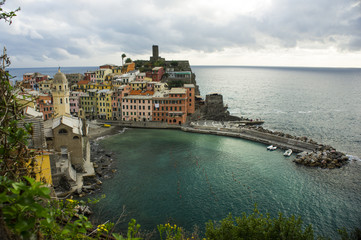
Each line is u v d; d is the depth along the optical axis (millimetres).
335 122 169500
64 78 98625
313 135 137125
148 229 52656
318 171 84875
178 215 58031
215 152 101562
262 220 32688
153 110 147750
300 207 63000
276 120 174000
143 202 62969
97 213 57531
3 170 9984
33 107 69500
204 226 54375
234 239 31266
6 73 10320
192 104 158000
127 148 104312
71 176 67375
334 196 68562
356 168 88250
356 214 60812
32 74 197375
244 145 113062
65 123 73938
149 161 89938
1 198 6418
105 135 123625
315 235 53344
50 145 73250
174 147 106875
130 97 148500
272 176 80000
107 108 152125
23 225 6789
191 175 78812
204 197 66000
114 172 80125
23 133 10734
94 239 12406
